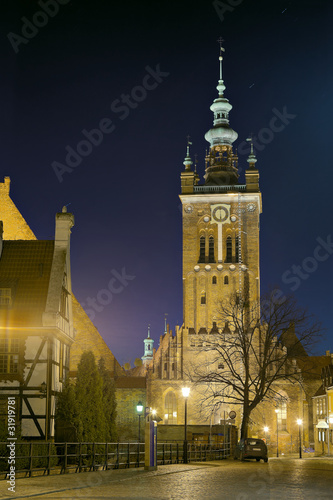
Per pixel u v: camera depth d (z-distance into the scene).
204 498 20.66
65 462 32.34
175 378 102.81
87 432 47.59
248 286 107.50
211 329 105.62
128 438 92.69
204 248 109.75
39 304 50.56
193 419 101.06
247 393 71.62
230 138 118.00
